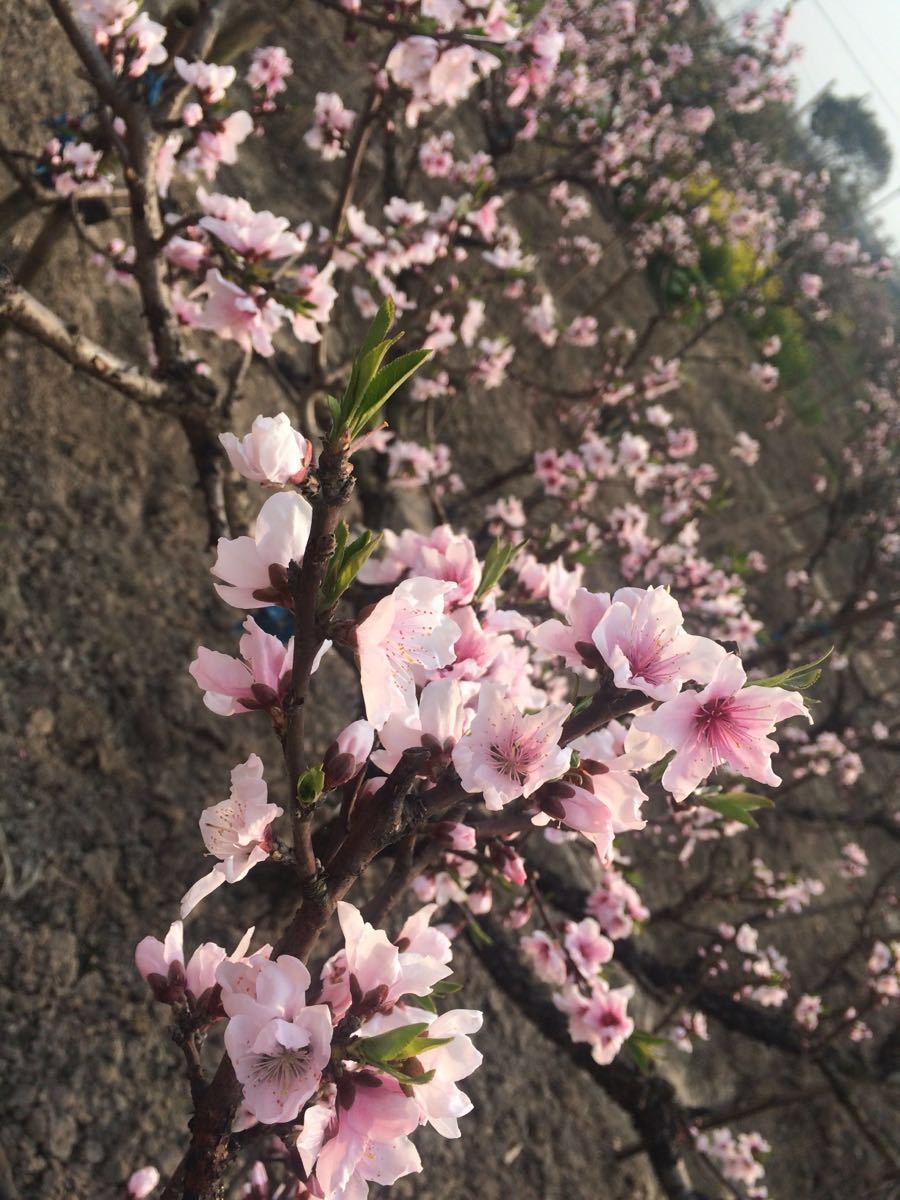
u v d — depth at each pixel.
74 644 4.79
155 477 5.64
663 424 7.68
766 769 1.07
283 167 8.17
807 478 15.90
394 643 1.00
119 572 5.16
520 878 1.72
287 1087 0.96
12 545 4.86
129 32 2.85
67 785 4.42
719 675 1.08
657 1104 4.29
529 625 1.70
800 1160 7.36
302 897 1.13
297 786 1.01
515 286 6.42
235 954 1.11
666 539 7.66
